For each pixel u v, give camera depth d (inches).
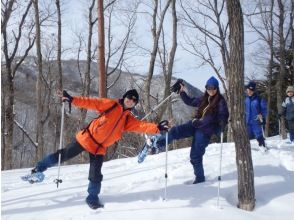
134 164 375.9
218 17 824.3
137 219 216.8
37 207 237.8
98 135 233.1
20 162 1320.1
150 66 719.1
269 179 285.1
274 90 1019.3
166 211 226.7
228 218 221.3
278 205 246.7
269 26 872.9
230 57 242.2
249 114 392.8
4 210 235.0
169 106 701.3
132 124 242.7
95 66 1194.0
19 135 1428.4
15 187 295.1
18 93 1396.4
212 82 262.2
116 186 276.7
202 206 235.1
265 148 386.0
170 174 298.7
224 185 268.5
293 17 856.3
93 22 873.5
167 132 251.3
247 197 240.4
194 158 273.3
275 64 1040.2
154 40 722.2
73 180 306.3
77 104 232.4
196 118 272.1
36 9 748.6
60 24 828.0
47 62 1128.2
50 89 1103.6
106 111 232.7
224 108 262.2
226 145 446.9
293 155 353.4
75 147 240.4
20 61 823.7
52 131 1240.8
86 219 216.7
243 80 241.9
